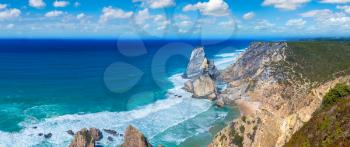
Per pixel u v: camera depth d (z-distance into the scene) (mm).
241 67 105250
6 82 112938
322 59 95938
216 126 64188
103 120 67500
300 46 106375
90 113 73438
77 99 87875
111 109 76500
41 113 73562
